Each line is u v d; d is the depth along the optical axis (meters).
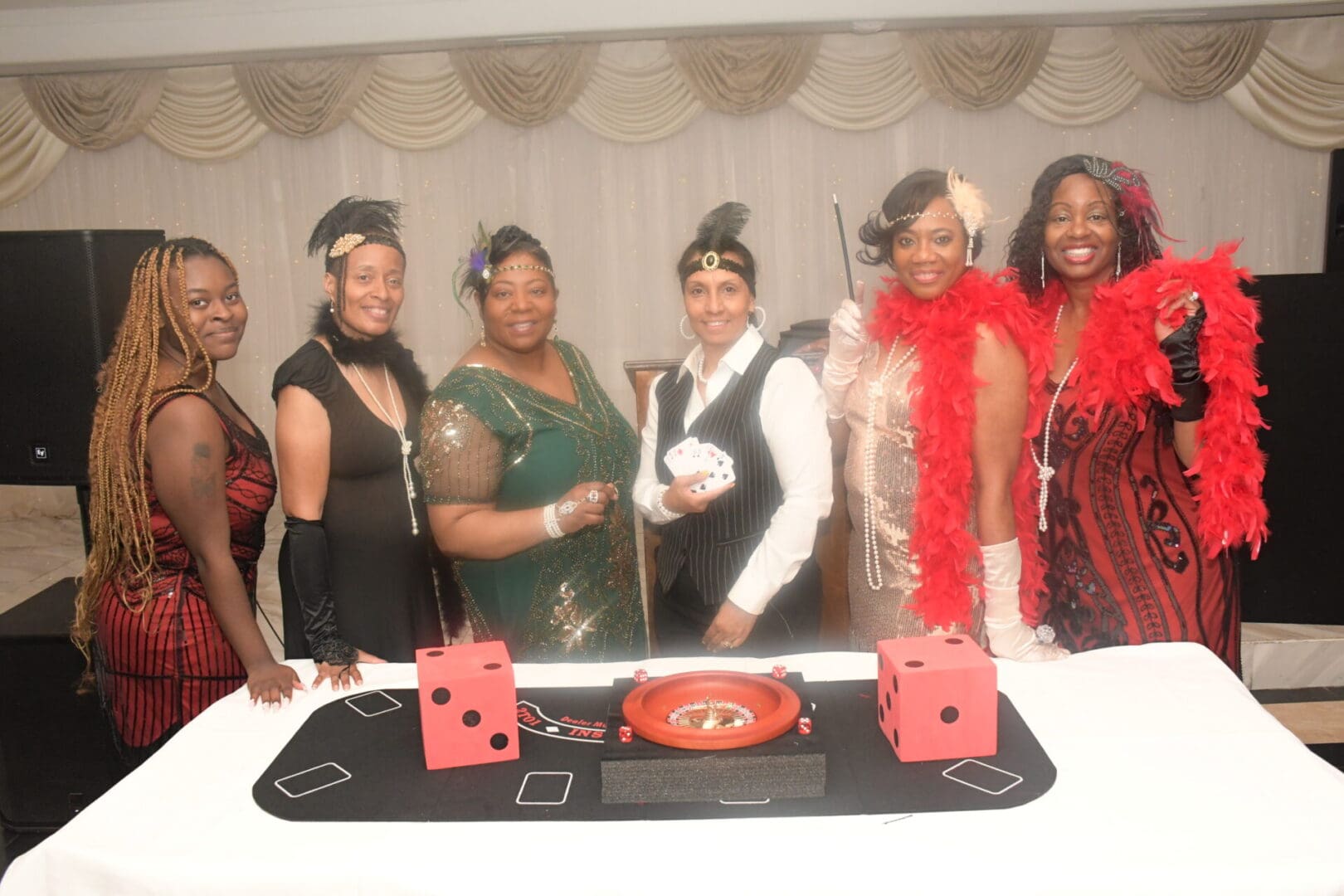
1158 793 1.28
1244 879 1.11
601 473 2.16
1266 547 3.86
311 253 2.12
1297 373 3.72
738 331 2.06
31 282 2.59
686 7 6.09
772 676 1.52
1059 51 6.34
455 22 6.16
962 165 6.58
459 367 2.09
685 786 1.28
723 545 2.08
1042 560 2.05
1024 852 1.16
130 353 1.86
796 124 6.64
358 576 2.08
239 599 1.80
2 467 2.68
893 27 6.24
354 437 2.03
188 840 1.23
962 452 1.81
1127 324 1.89
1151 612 1.98
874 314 2.06
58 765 2.46
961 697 1.36
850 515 2.13
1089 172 1.97
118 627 1.95
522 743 1.46
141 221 6.84
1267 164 6.50
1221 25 6.21
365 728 1.53
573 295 6.87
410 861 1.17
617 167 6.75
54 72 6.53
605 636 2.17
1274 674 3.74
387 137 6.65
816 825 1.22
